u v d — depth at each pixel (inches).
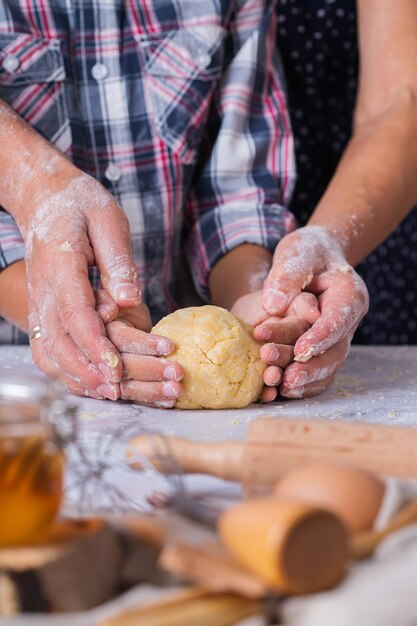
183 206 70.9
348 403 49.4
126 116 68.9
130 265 49.8
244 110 70.7
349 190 64.2
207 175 70.6
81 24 68.3
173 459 29.3
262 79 71.8
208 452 30.1
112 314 48.4
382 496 24.6
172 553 21.4
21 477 22.2
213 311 50.2
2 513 21.9
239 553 21.2
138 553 22.3
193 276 70.8
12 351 65.5
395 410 47.6
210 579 20.8
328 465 25.9
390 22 72.6
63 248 49.6
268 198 69.7
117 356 46.9
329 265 55.0
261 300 52.7
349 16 77.7
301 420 31.1
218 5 69.6
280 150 71.6
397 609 19.9
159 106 68.8
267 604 20.5
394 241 86.5
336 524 21.0
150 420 45.1
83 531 22.8
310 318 51.2
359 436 30.0
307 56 78.4
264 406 49.0
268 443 29.6
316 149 80.8
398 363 62.0
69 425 35.1
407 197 67.1
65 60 67.5
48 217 51.6
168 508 26.3
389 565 21.5
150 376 46.9
